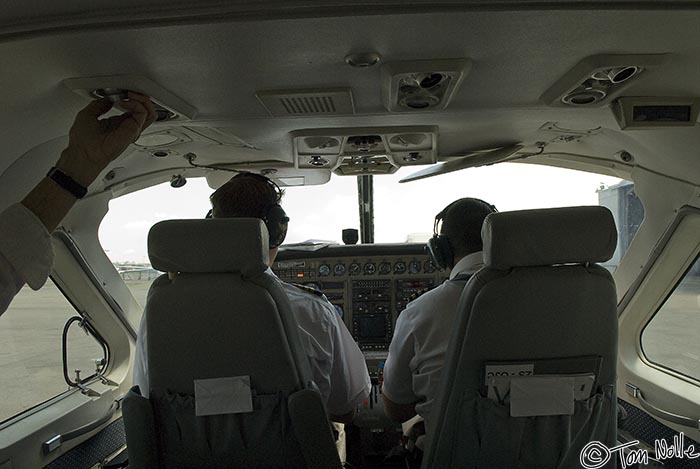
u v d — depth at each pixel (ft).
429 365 5.30
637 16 3.80
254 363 4.68
